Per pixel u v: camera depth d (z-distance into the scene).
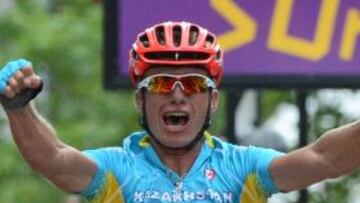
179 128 6.45
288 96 18.41
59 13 19.84
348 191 17.30
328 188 17.30
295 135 17.41
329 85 11.29
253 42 11.27
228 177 6.48
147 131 6.50
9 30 19.12
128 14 11.22
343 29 11.27
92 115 19.47
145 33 6.52
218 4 11.23
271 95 18.45
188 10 11.22
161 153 6.51
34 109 6.36
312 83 11.29
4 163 18.86
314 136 17.34
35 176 18.91
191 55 6.46
